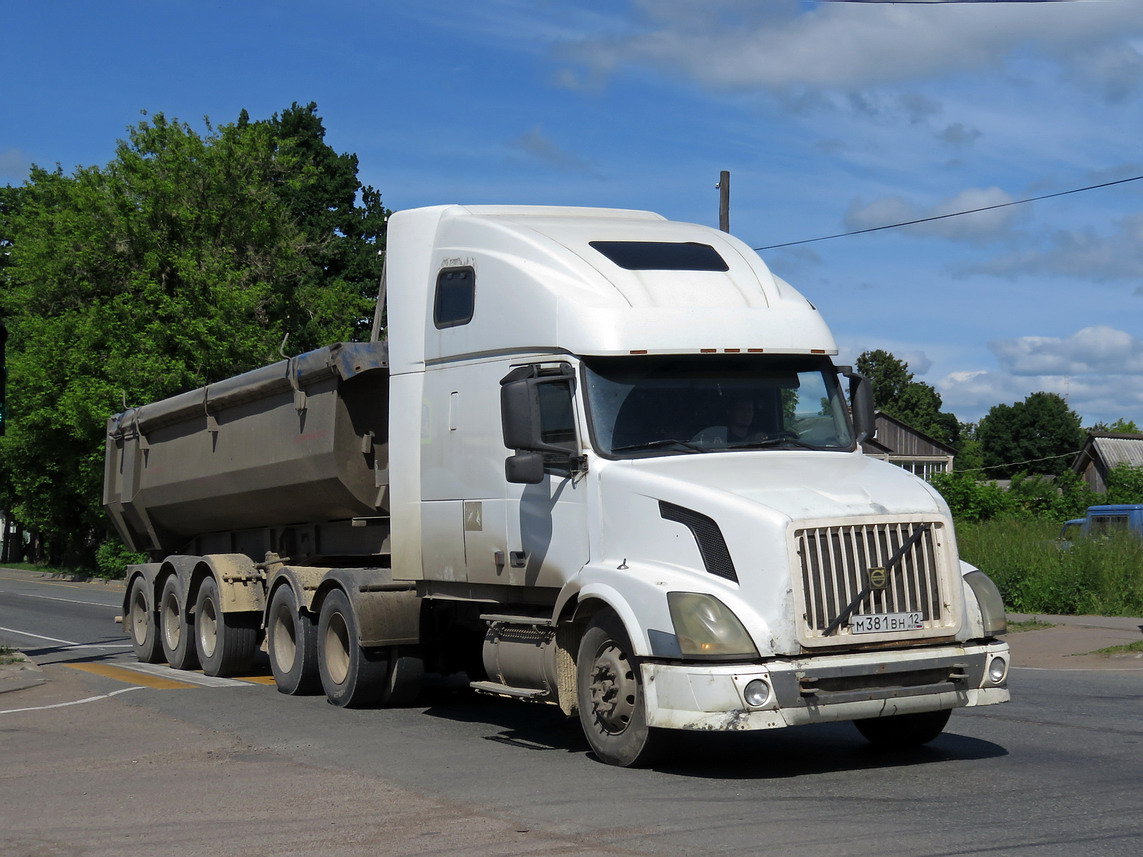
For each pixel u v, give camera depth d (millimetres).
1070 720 10305
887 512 8070
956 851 6039
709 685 7676
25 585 44312
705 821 6871
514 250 9828
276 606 13414
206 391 15102
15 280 50906
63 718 11875
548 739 10039
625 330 8898
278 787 8258
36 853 6707
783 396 9312
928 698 8023
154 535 17781
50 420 44219
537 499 9367
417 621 11758
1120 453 60812
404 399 10977
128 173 42812
